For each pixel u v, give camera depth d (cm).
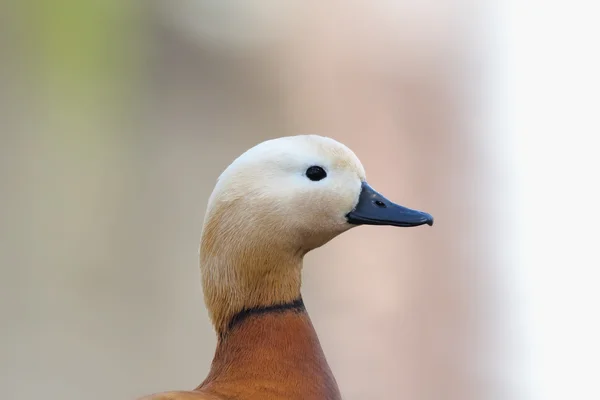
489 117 673
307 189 404
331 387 404
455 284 587
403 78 694
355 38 739
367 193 406
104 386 509
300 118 796
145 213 752
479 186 633
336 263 587
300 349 404
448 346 559
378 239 592
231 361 404
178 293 608
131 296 601
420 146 648
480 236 610
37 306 584
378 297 564
